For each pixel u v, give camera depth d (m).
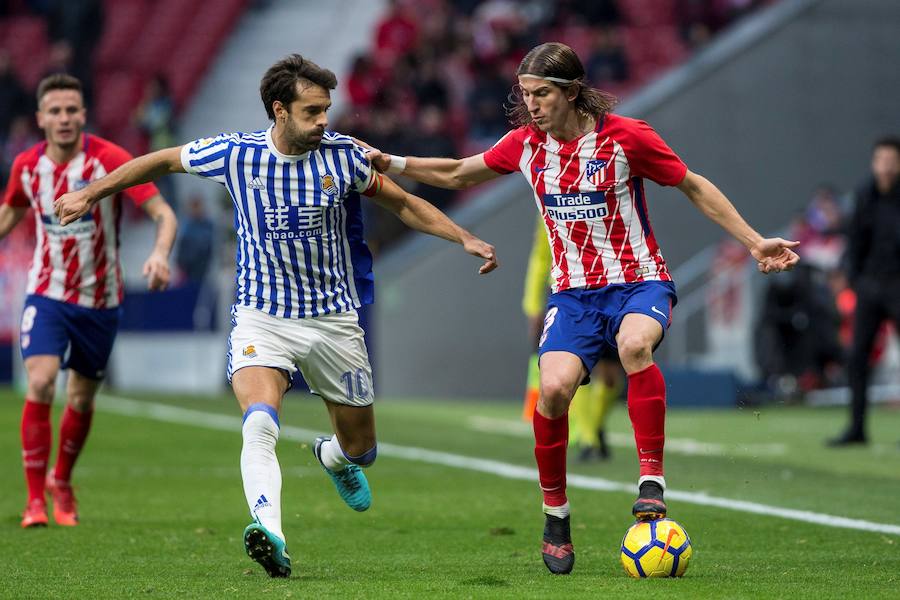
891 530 23.25
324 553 21.05
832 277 56.12
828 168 65.75
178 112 84.25
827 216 59.56
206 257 66.69
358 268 20.25
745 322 58.34
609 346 19.91
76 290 25.00
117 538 22.75
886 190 39.16
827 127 65.81
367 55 74.38
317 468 34.19
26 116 74.94
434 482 31.20
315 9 89.12
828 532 23.02
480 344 61.84
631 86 76.12
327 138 19.61
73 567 19.56
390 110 66.69
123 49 85.31
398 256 62.06
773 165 65.31
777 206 65.19
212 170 19.52
